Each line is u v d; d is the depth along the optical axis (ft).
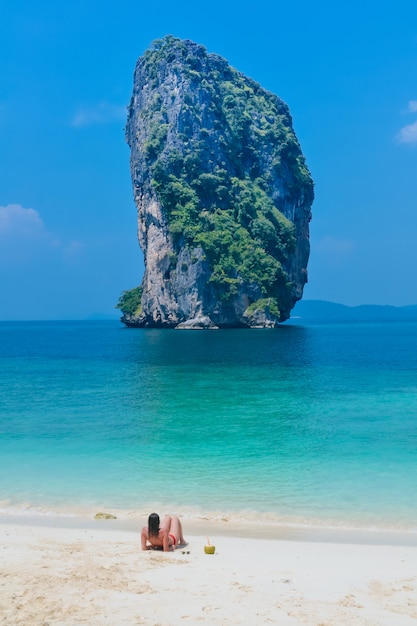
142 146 545.85
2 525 46.85
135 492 56.29
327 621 26.43
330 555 38.37
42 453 72.02
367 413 98.22
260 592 30.12
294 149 600.80
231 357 222.48
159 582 31.48
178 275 503.61
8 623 26.02
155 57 572.92
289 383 140.26
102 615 26.91
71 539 42.01
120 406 108.06
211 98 562.25
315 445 74.79
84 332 573.74
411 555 38.55
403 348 274.57
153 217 529.04
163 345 306.14
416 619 26.81
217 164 547.49
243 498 54.08
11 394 125.18
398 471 62.39
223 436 81.41
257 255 515.91
